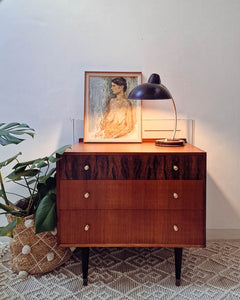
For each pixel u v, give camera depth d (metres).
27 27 1.81
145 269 1.58
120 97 1.78
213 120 1.89
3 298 1.34
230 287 1.42
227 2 1.81
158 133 1.87
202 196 1.36
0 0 1.79
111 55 1.83
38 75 1.84
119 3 1.80
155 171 1.36
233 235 1.96
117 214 1.38
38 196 1.57
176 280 1.43
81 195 1.37
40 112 1.86
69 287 1.43
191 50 1.83
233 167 1.92
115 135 1.76
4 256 1.72
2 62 1.83
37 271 1.52
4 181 1.89
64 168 1.36
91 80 1.79
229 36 1.83
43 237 1.50
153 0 1.80
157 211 1.38
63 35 1.82
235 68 1.85
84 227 1.39
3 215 1.92
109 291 1.39
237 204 1.95
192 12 1.81
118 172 1.36
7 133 1.38
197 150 1.41
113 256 1.71
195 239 1.39
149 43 1.82
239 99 1.88
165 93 1.46
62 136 1.88
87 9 1.80
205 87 1.86
